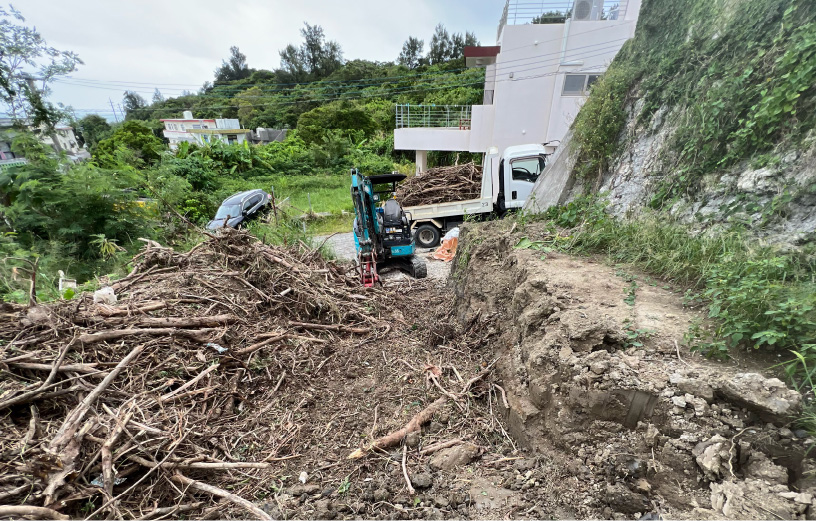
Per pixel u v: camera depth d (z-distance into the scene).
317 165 24.45
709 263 2.73
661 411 1.86
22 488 1.86
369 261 6.46
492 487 2.22
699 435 1.72
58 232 8.09
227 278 4.61
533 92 13.14
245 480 2.43
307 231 10.30
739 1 3.98
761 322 2.01
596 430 2.06
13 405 2.36
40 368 2.61
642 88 5.13
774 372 1.85
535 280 3.14
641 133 4.86
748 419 1.70
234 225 10.32
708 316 2.35
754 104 3.31
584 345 2.30
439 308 5.63
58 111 11.07
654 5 5.46
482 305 4.22
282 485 2.40
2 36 9.57
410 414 3.06
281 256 5.74
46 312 3.17
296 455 2.66
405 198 11.59
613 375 1.99
